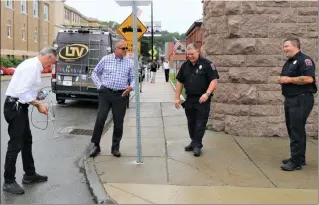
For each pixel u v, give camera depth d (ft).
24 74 16.85
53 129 32.83
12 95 16.98
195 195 16.58
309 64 19.51
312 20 26.78
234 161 21.59
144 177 18.89
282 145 25.13
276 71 27.12
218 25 28.14
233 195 16.61
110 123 34.19
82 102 52.39
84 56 46.34
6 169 17.24
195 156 22.54
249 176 19.12
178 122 34.40
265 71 27.17
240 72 27.35
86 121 37.35
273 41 26.96
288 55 19.98
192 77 22.89
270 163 21.29
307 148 24.49
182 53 89.10
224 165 20.85
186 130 30.55
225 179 18.65
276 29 26.89
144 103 49.73
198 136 22.89
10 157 17.12
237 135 27.73
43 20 179.73
